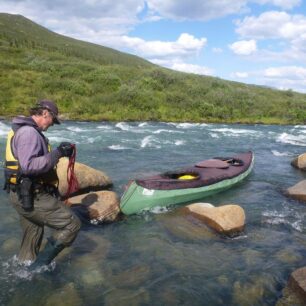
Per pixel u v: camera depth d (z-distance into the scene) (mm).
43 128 4250
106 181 8680
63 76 32594
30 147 3924
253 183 9625
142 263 5094
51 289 4367
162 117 25844
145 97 28078
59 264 4930
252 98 33594
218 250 5598
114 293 4344
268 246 5812
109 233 6121
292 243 5965
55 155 4008
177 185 7641
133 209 7008
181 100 29297
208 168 9312
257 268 5059
